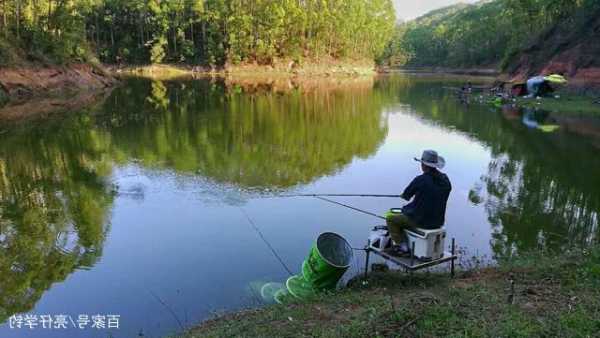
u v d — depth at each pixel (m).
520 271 6.87
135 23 84.88
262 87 54.62
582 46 40.34
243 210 11.52
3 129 23.14
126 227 10.46
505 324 4.84
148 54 82.38
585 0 44.12
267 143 20.62
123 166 16.06
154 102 36.25
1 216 11.30
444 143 21.16
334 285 7.29
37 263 8.73
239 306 7.14
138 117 27.86
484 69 101.88
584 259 7.04
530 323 4.86
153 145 19.77
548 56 44.88
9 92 35.62
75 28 49.09
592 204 12.34
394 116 30.45
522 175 15.35
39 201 12.38
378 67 114.25
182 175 14.85
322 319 5.68
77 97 38.66
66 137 21.33
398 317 5.11
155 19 80.56
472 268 7.88
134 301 7.41
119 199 12.45
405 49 139.50
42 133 22.23
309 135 22.94
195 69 80.56
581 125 25.30
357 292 6.80
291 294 7.25
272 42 82.50
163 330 6.61
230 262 8.68
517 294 5.79
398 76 90.00
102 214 11.30
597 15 42.19
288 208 11.66
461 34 118.38
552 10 52.06
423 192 6.54
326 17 88.62
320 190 13.40
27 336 6.51
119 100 37.28
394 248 7.07
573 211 11.78
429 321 4.99
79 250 9.30
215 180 14.28
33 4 45.16
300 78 74.88
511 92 41.91
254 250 9.20
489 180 14.77
